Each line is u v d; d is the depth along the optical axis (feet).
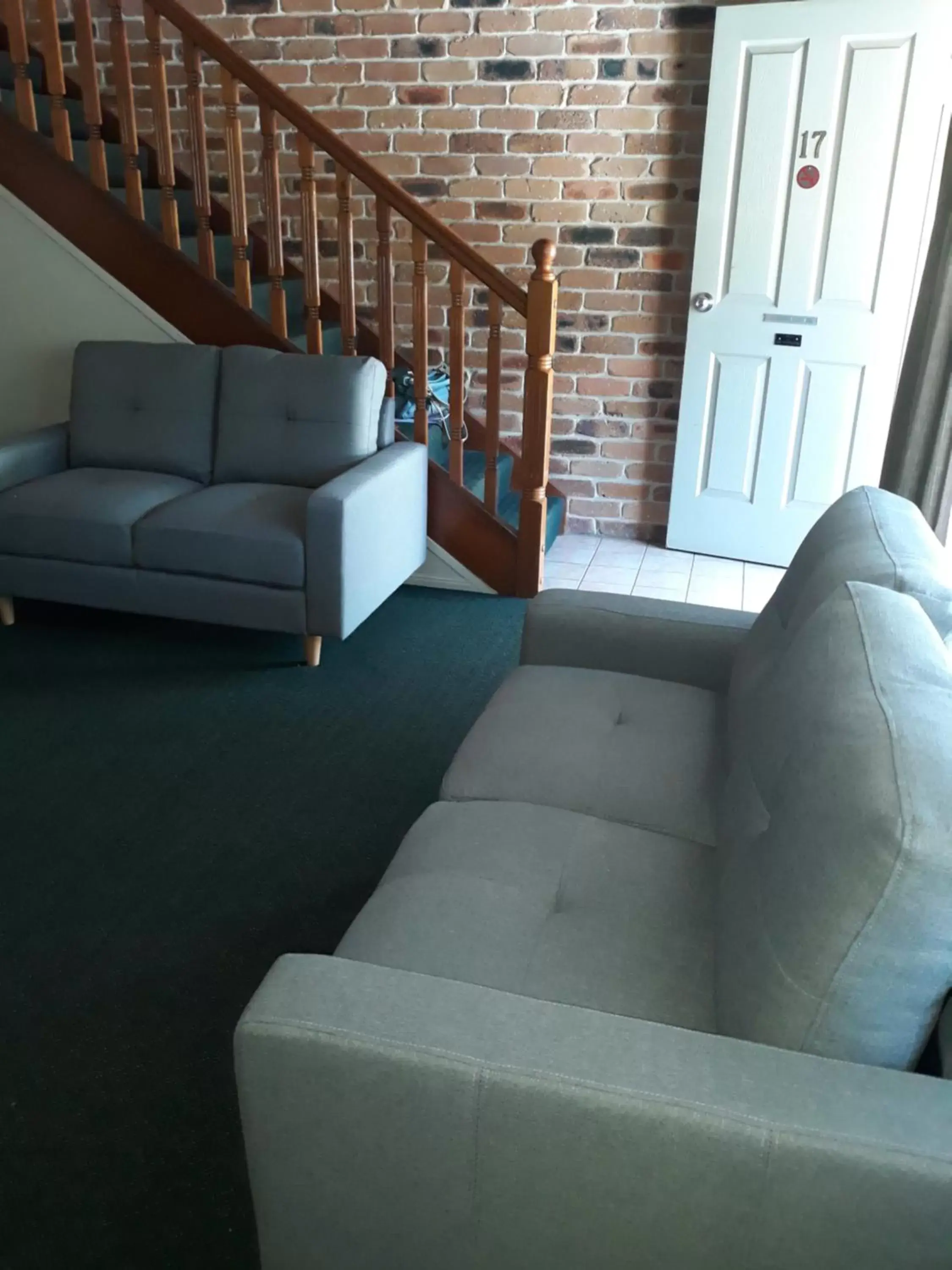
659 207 12.64
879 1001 3.16
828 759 3.47
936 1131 2.98
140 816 7.62
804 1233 3.06
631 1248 3.27
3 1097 5.23
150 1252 4.50
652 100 12.25
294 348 11.69
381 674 10.03
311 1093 3.34
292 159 13.70
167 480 10.95
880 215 11.43
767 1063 3.21
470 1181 3.32
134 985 5.98
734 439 12.84
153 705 9.32
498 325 11.06
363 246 13.82
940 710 3.54
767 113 11.48
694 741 6.02
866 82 11.01
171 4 10.78
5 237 12.09
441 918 4.39
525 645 7.23
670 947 4.31
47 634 10.83
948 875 2.93
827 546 5.70
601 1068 3.18
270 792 7.98
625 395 13.51
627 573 12.85
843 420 12.29
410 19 12.62
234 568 9.65
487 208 13.20
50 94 11.58
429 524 12.01
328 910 6.65
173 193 11.57
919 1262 3.00
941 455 10.45
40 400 12.71
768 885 3.57
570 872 4.79
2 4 13.28
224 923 6.51
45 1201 4.70
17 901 6.68
